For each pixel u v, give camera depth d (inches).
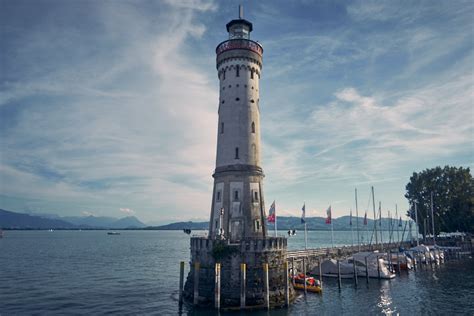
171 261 4589.1
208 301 1850.4
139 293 2486.5
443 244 4746.6
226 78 2258.9
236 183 2094.0
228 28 2400.3
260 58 2338.8
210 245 1891.0
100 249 6781.5
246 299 1797.5
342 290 2412.6
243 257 1849.2
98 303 2193.7
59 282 2940.5
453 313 1902.1
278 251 1942.7
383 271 2827.3
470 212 4584.2
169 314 1868.8
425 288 2501.2
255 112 2236.7
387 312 1910.7
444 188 4859.7
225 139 2178.9
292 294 2148.1
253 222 2052.2
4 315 1939.0
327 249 3211.1
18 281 2987.2
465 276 3002.0
